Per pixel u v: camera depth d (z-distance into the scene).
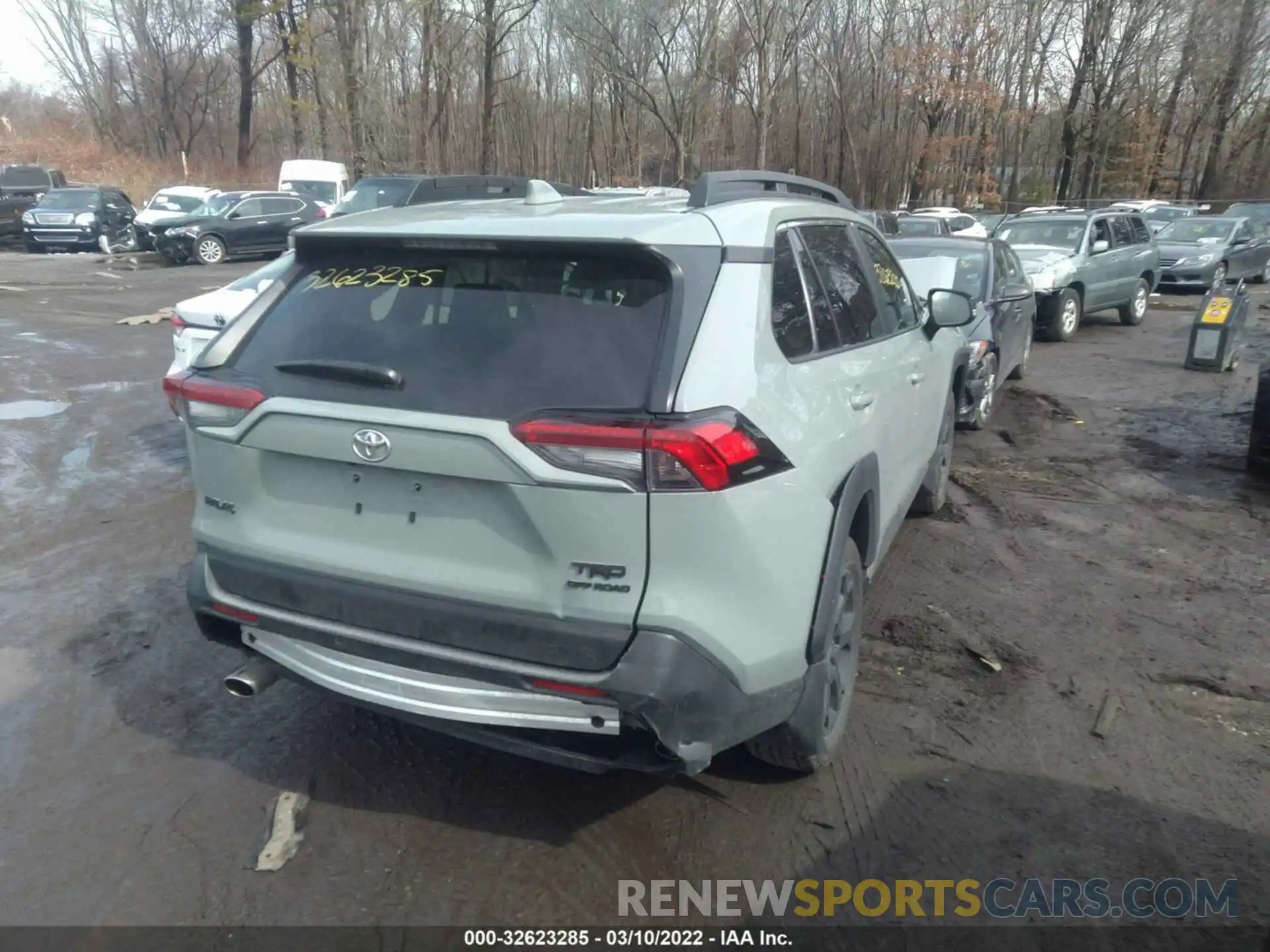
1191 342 11.70
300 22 34.38
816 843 3.20
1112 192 44.25
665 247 2.74
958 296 4.98
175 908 2.89
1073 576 5.39
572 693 2.66
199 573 3.24
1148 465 7.65
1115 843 3.19
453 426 2.64
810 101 37.50
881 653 4.47
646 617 2.61
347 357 2.91
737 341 2.79
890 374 4.10
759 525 2.74
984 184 38.50
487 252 2.92
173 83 47.50
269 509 3.07
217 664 4.39
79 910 2.88
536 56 37.38
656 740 2.74
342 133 33.31
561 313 2.78
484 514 2.72
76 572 5.41
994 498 6.78
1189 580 5.34
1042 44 40.75
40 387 9.94
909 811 3.35
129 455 7.62
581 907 2.91
